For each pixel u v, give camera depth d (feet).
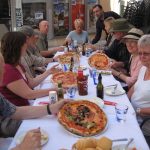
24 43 8.48
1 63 6.33
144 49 8.11
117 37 13.82
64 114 6.35
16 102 8.35
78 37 17.78
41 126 6.31
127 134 5.85
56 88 8.45
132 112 6.91
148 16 27.71
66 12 29.84
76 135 5.73
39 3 28.07
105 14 19.08
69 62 11.82
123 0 32.17
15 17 25.55
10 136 7.57
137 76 9.75
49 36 29.43
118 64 12.47
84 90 8.03
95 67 11.25
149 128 7.71
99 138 5.36
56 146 5.47
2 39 8.37
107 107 7.22
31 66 12.56
